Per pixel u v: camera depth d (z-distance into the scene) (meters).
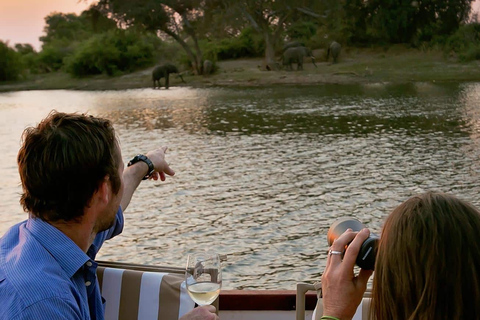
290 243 8.66
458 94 31.62
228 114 26.61
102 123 1.86
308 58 57.34
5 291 1.68
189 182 12.80
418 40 56.00
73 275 1.84
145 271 2.59
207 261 2.33
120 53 61.12
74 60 61.22
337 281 1.47
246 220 9.88
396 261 1.27
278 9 53.34
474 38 52.56
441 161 14.30
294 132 20.12
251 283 7.33
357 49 58.03
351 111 25.83
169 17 55.53
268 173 13.55
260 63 57.97
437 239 1.24
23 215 11.27
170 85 50.22
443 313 1.24
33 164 1.76
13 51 62.78
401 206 1.33
